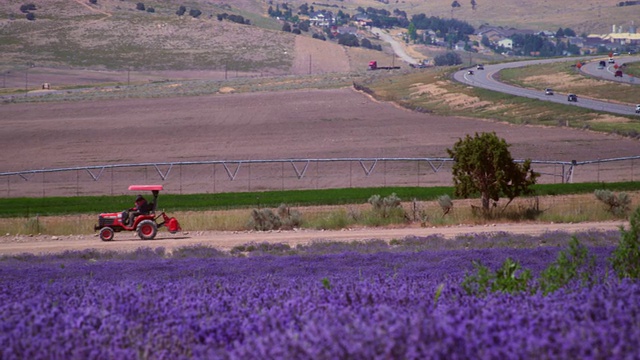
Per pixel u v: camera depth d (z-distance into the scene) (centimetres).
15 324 1212
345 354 929
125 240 5966
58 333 1148
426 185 10738
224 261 4059
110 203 8800
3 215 7694
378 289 1538
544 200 8119
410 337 941
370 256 4091
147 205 6097
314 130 19025
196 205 8219
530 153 13825
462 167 7075
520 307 1191
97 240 5997
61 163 14250
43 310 1298
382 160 12775
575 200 7931
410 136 17238
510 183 7888
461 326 997
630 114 19550
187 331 1163
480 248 4741
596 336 952
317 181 11338
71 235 6394
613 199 7100
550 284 1545
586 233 5428
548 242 5019
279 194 9350
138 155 15175
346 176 11881
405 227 6594
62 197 9600
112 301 1384
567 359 907
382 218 6838
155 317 1255
